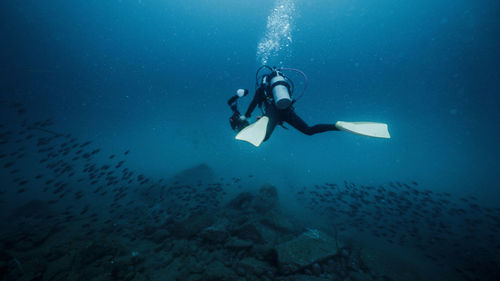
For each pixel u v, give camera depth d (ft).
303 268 12.56
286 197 32.81
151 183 37.22
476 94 91.25
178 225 17.60
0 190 35.91
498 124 81.00
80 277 12.35
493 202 33.94
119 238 17.62
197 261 13.56
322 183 43.14
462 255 17.54
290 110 6.61
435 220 24.11
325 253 14.05
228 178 41.78
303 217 24.54
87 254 14.08
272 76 7.34
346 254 14.90
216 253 14.28
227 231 16.39
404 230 22.08
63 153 22.79
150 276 12.36
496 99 85.20
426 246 18.99
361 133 4.77
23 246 15.93
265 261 13.42
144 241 17.07
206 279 11.46
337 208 27.32
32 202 25.93
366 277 12.98
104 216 23.72
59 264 13.76
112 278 12.17
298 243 14.48
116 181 22.22
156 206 25.95
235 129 8.57
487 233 21.30
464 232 21.81
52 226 19.56
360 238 19.71
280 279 11.69
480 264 16.11
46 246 16.26
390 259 16.24
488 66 85.92
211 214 19.98
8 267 13.41
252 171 47.06
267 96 6.94
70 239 17.10
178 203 26.94
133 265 13.29
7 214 26.23
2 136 21.88
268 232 17.17
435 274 15.01
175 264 13.50
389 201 22.03
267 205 23.11
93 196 32.22
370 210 26.94
